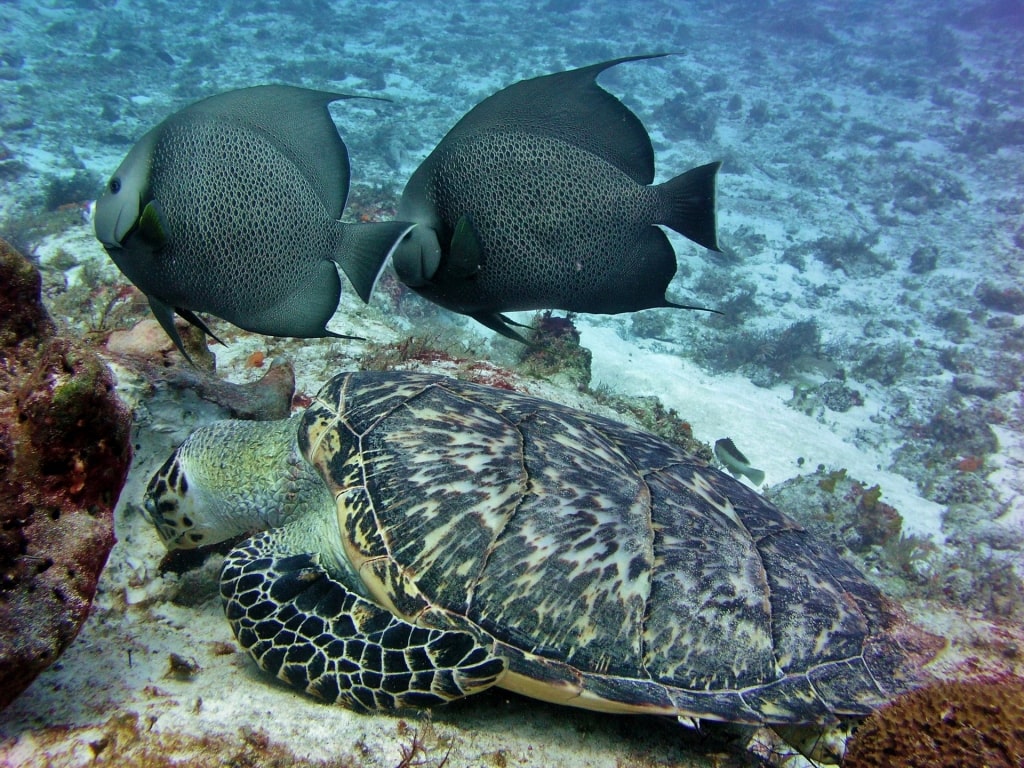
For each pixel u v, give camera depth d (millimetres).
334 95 2695
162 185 2455
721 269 21547
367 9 43594
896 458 13797
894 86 38969
